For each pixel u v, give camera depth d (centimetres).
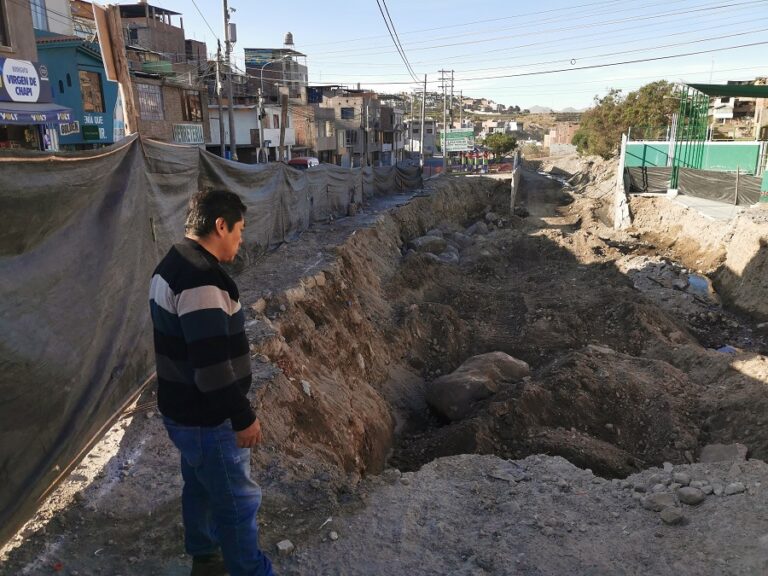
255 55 6300
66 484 421
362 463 763
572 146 10688
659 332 1472
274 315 945
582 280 2059
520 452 877
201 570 331
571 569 363
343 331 1139
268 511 410
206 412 276
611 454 870
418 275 1920
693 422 991
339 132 6250
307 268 1264
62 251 401
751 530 380
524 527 411
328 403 804
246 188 1167
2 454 329
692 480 466
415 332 1473
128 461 455
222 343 256
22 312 351
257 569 303
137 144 558
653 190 3172
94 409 440
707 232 2250
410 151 9781
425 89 5994
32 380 357
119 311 489
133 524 383
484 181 5116
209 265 265
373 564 367
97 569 340
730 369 1152
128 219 515
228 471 284
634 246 2598
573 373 1048
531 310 1678
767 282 1659
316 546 381
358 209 2688
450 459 534
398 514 425
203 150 905
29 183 363
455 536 402
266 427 564
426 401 1160
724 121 7300
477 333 1566
